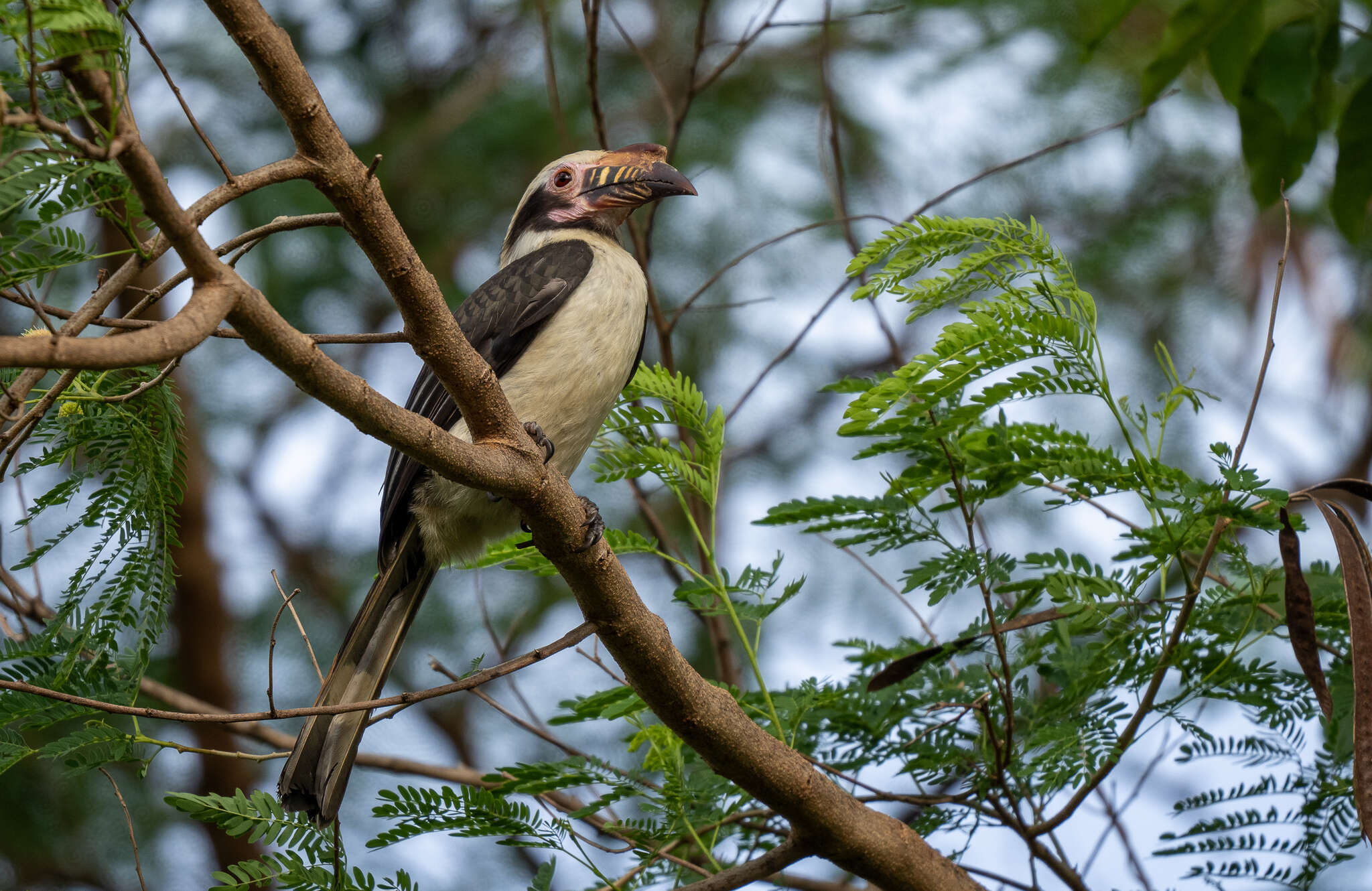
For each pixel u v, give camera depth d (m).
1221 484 5.64
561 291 7.93
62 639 5.17
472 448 4.94
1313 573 6.73
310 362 4.16
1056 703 6.52
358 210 4.40
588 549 5.27
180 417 5.26
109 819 11.12
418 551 7.55
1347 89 8.34
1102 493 6.09
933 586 6.18
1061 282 5.85
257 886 5.99
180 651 12.66
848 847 5.58
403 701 4.86
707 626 8.88
